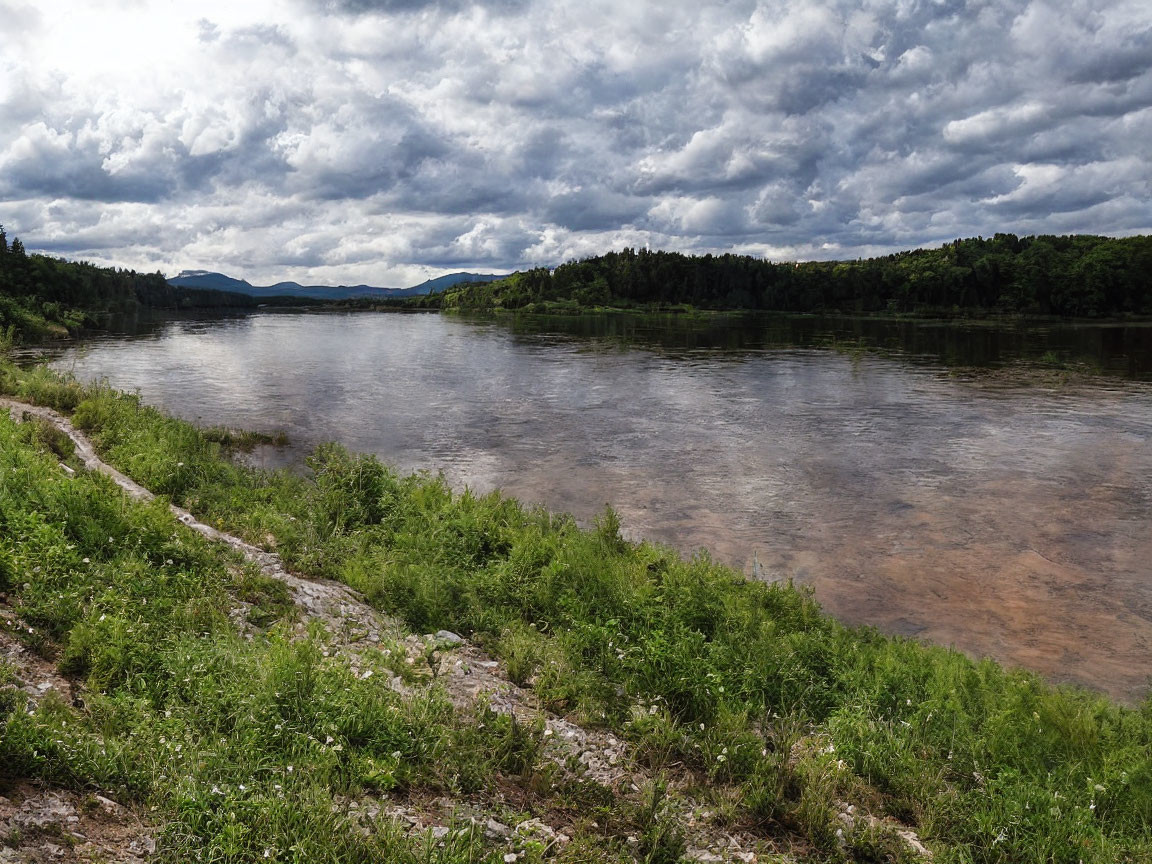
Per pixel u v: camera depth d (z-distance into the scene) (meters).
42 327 60.25
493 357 49.38
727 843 5.95
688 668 8.58
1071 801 6.78
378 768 5.77
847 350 54.59
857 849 6.06
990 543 14.44
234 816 4.73
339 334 73.69
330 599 9.75
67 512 9.56
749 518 15.80
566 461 20.55
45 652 6.66
